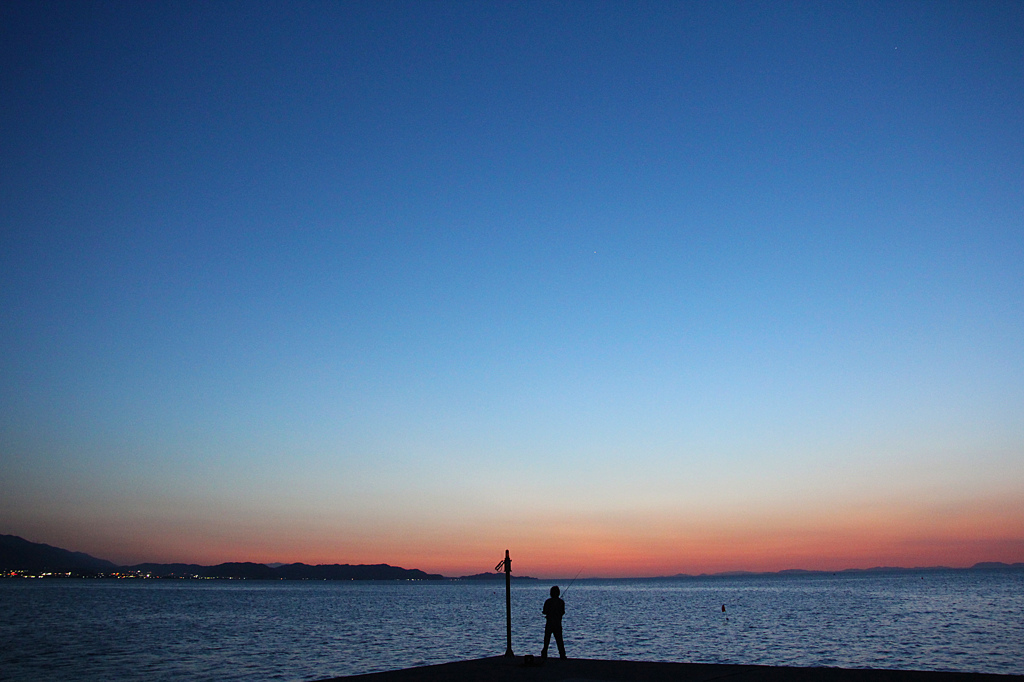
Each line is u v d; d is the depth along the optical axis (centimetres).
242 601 16400
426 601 17262
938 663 3962
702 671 1695
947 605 10350
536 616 9756
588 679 1597
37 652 5069
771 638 5666
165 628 7512
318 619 9238
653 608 11988
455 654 4703
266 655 4784
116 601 15588
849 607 10500
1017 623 6819
